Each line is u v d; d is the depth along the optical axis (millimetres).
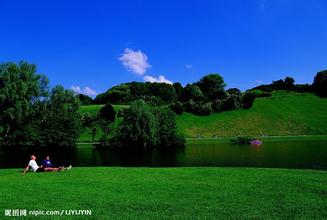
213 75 177250
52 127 71188
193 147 70000
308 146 62719
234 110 111500
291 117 105500
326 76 130000
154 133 73812
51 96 74625
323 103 118312
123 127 74625
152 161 49062
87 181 19688
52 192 16672
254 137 85938
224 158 49000
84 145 76312
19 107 57594
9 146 68875
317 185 17703
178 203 14492
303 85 144875
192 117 106688
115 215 12852
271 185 17969
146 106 77125
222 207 13820
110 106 94250
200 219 12328
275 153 52750
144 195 15969
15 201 14930
